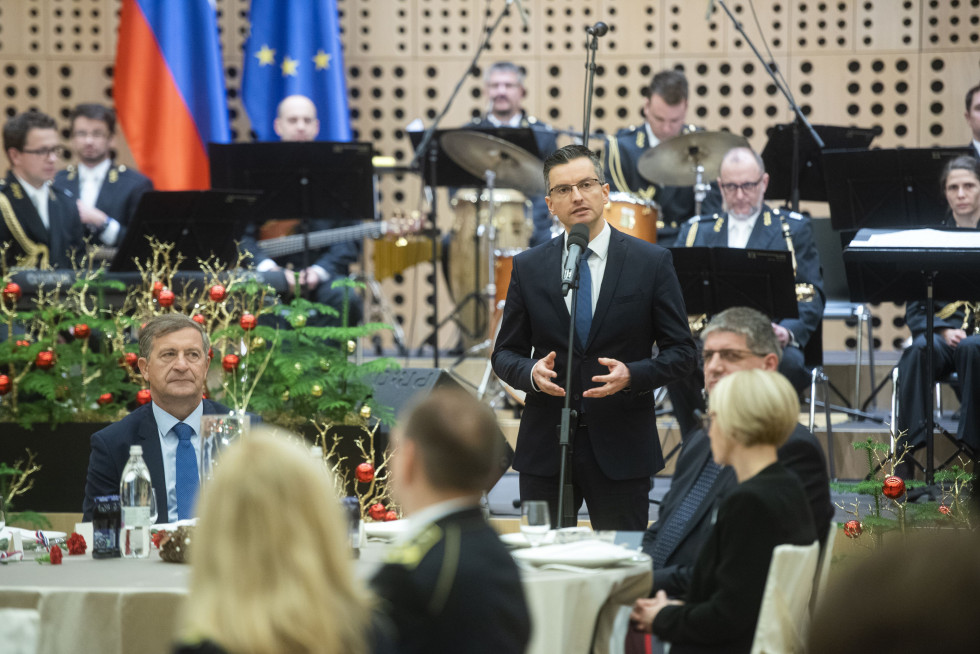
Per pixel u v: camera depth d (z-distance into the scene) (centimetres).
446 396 652
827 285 2284
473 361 2295
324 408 1505
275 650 480
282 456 511
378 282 2819
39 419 1588
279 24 2816
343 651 496
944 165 1889
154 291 1630
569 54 3056
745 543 808
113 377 1653
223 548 495
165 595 768
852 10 2980
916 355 1762
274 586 489
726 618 803
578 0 3048
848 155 1917
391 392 1619
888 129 2986
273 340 1574
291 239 2244
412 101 3095
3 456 1588
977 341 1695
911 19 2969
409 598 593
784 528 808
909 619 257
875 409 2306
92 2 3073
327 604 494
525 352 1241
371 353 2791
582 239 1088
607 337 1181
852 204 1947
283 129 2417
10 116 3070
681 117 2372
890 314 2947
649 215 2014
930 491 1491
